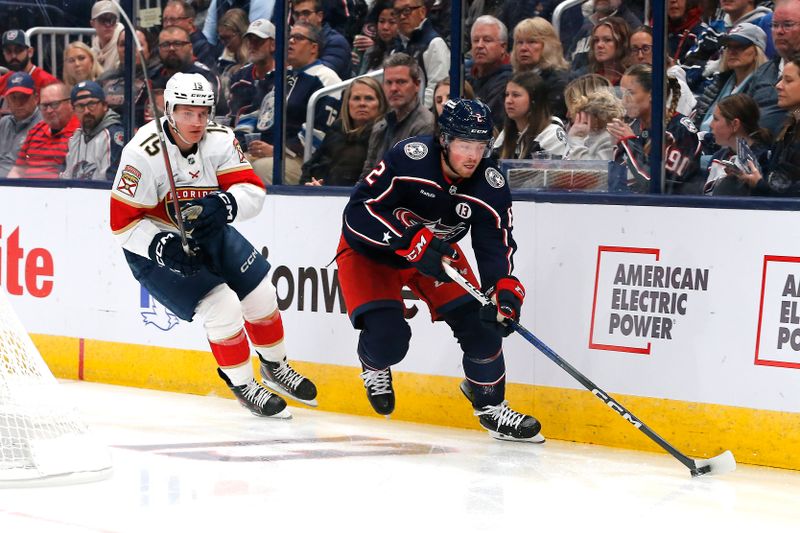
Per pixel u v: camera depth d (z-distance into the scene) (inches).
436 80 363.9
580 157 341.7
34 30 441.7
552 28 341.7
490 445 313.7
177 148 318.3
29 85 445.4
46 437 266.5
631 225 312.3
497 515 238.7
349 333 359.3
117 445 302.2
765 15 311.6
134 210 317.7
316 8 377.4
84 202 419.8
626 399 312.3
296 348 370.9
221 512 233.9
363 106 374.9
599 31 334.3
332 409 363.6
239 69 398.3
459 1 350.3
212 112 407.2
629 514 242.7
